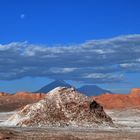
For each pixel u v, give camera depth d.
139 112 178.12
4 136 57.19
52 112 88.06
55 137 59.41
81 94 93.25
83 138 59.34
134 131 75.94
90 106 90.19
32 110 89.00
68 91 93.31
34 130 73.00
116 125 89.81
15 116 90.69
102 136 63.22
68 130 75.19
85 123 85.94
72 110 88.69
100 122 87.69
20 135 61.28
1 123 92.06
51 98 91.56
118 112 183.50
